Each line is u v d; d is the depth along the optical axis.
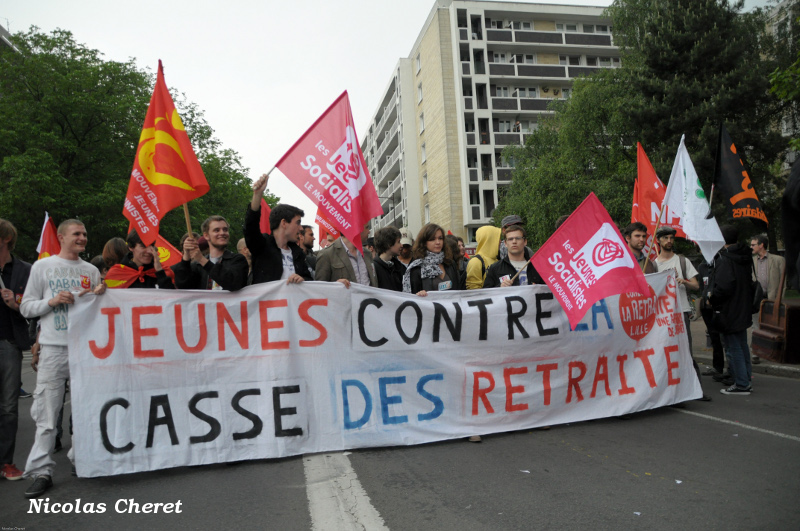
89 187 22.08
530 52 46.88
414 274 5.78
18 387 4.39
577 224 5.20
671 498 3.39
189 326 4.44
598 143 24.95
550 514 3.20
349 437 4.60
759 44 20.89
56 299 4.06
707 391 6.81
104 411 4.18
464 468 4.06
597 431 5.03
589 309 5.50
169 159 4.55
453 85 42.44
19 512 3.55
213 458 4.32
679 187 6.82
